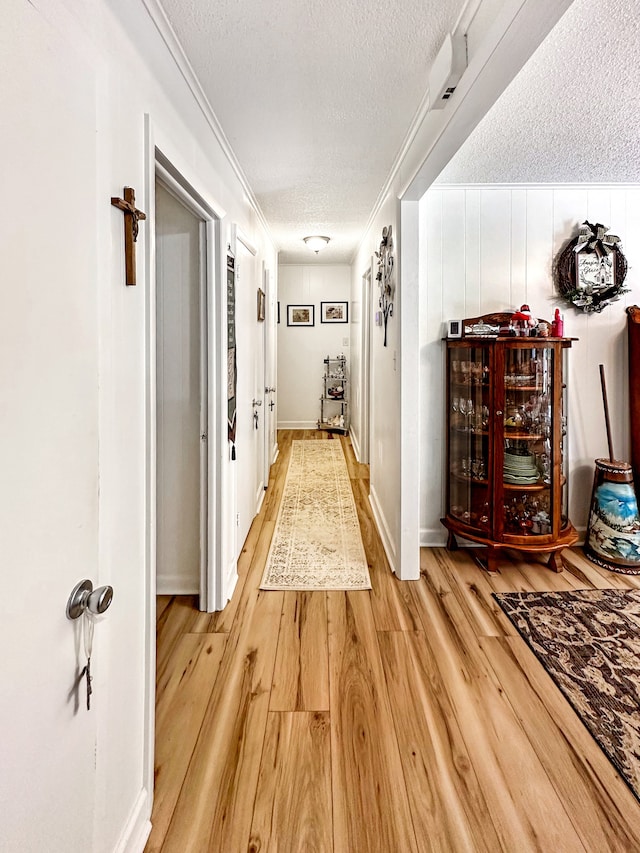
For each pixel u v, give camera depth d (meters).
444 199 3.07
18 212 0.74
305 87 1.86
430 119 1.93
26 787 0.78
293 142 2.38
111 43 1.09
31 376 0.79
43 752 0.83
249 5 1.39
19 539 0.76
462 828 1.30
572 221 3.10
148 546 1.31
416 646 2.12
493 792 1.41
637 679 1.91
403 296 2.67
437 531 3.26
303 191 3.21
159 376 2.43
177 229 2.33
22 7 0.74
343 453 6.05
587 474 3.27
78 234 0.93
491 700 1.78
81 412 0.95
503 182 3.00
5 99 0.70
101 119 1.03
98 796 1.05
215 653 2.07
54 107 0.84
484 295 3.12
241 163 2.68
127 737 1.20
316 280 7.22
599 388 3.21
